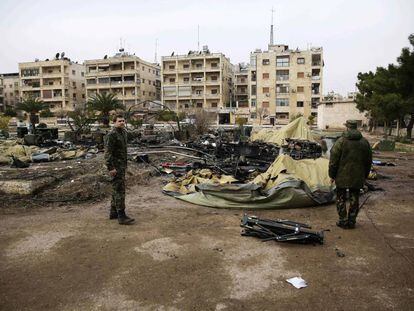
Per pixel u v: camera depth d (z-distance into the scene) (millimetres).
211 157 12680
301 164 8477
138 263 4250
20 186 7742
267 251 4637
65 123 52094
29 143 17953
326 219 6211
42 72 75062
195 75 68625
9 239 5117
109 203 7359
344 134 5574
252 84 65750
